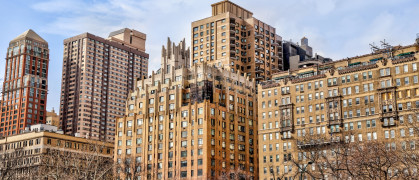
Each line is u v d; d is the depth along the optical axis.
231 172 190.38
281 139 181.25
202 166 193.50
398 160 120.75
